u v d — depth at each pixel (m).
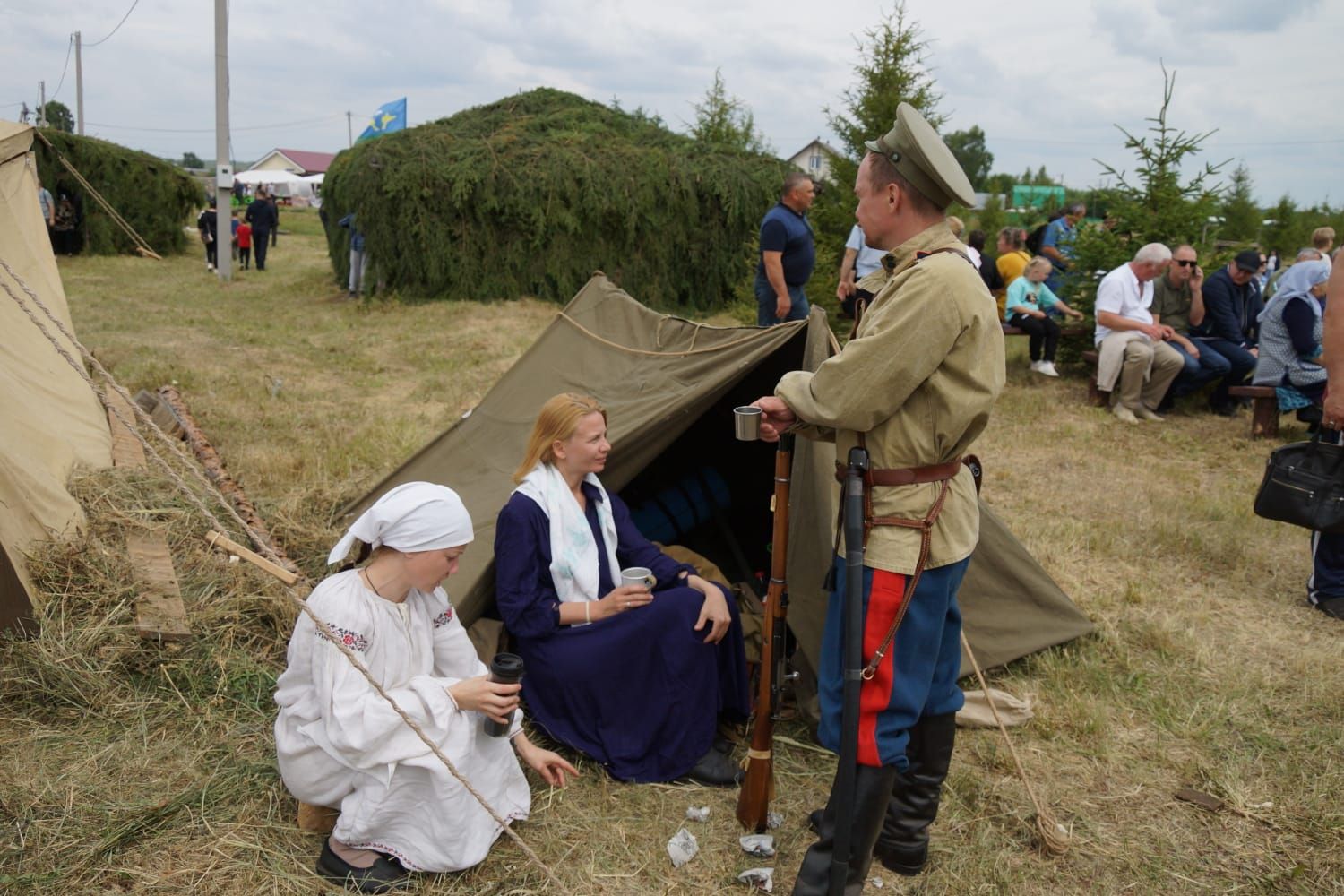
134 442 5.29
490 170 13.80
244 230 19.55
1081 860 2.87
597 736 3.18
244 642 3.64
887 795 2.43
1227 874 2.83
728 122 19.61
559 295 14.45
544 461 3.29
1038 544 5.37
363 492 5.22
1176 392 8.52
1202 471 7.01
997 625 3.98
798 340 3.74
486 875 2.65
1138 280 8.34
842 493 2.41
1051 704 3.70
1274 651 4.23
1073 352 9.89
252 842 2.69
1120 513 6.02
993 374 2.32
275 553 3.97
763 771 2.85
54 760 2.97
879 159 2.41
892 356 2.23
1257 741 3.49
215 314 12.90
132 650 3.41
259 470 5.73
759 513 4.61
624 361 4.34
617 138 15.01
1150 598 4.73
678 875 2.73
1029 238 12.43
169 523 4.25
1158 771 3.32
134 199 20.88
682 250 14.94
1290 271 7.62
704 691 3.16
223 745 3.11
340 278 15.66
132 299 13.96
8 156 5.67
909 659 2.40
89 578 3.66
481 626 3.50
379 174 13.59
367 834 2.58
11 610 3.37
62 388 5.08
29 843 2.61
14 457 3.90
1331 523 4.32
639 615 3.14
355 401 8.27
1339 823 3.03
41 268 5.72
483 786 2.71
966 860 2.84
